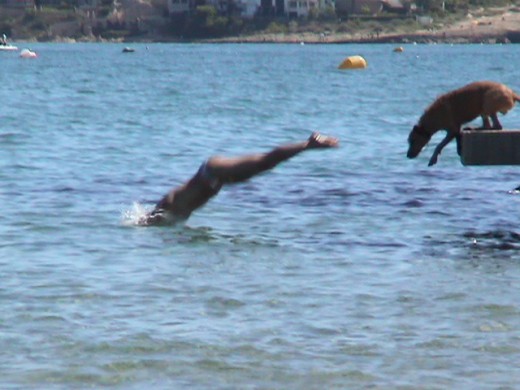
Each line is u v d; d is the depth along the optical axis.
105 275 30.25
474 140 38.03
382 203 43.41
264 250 34.00
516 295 28.34
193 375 22.41
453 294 28.44
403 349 23.98
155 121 81.94
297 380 22.17
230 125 79.19
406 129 76.38
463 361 23.27
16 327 25.22
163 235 36.16
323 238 36.12
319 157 57.81
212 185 37.84
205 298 27.91
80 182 48.19
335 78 168.50
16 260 31.98
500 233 37.38
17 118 82.44
